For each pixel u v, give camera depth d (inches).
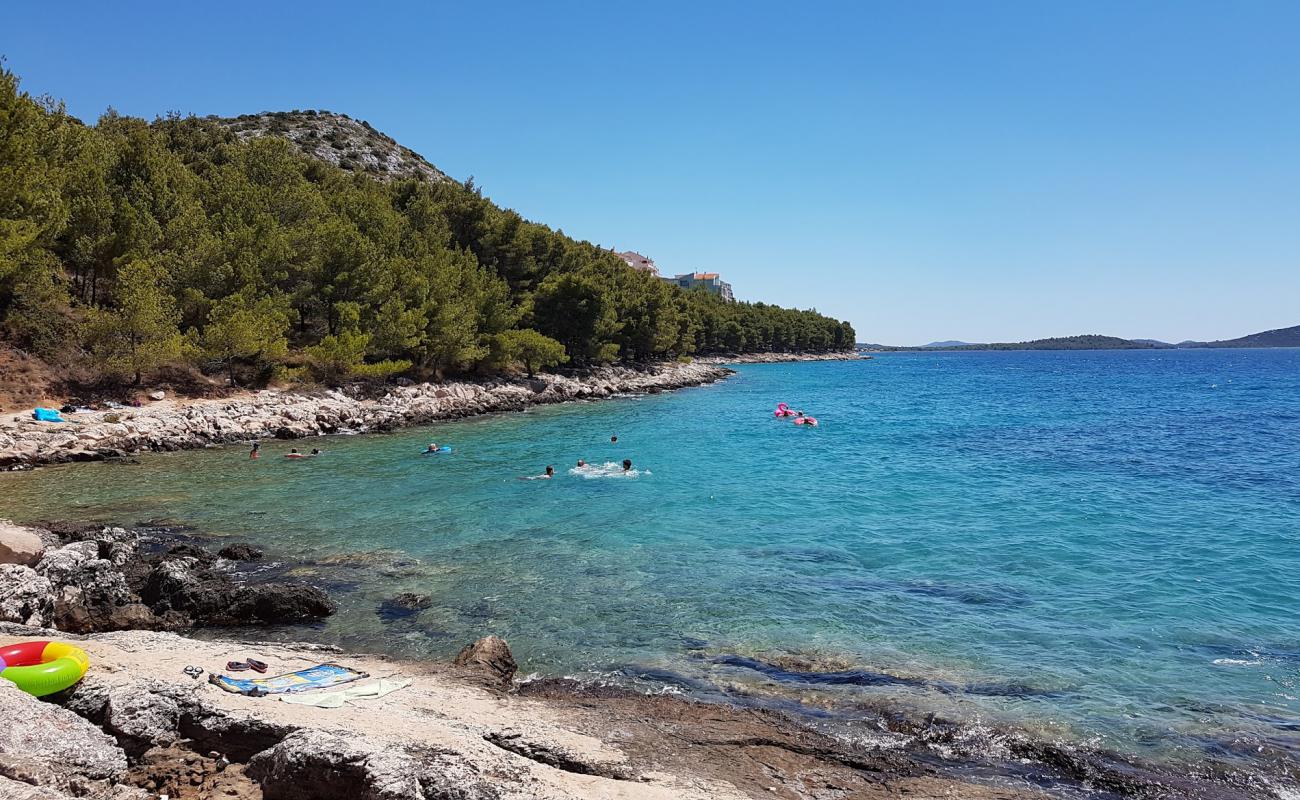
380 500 1040.2
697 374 4099.4
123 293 1605.6
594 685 479.2
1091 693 468.4
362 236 2247.8
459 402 2299.5
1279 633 567.8
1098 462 1424.7
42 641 417.1
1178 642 550.3
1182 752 399.5
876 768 380.2
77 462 1301.7
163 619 589.3
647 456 1482.5
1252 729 423.8
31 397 1473.9
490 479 1209.4
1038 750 400.2
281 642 552.7
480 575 708.7
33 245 1517.0
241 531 867.4
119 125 2694.4
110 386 1641.2
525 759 344.8
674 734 406.0
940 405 2805.1
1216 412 2475.4
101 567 614.2
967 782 369.7
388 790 280.1
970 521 938.7
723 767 370.3
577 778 333.7
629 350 3902.6
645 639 557.6
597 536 856.3
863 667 507.5
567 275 3080.7
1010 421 2204.7
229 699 383.2
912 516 965.8
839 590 669.3
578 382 3019.2
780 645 545.3
